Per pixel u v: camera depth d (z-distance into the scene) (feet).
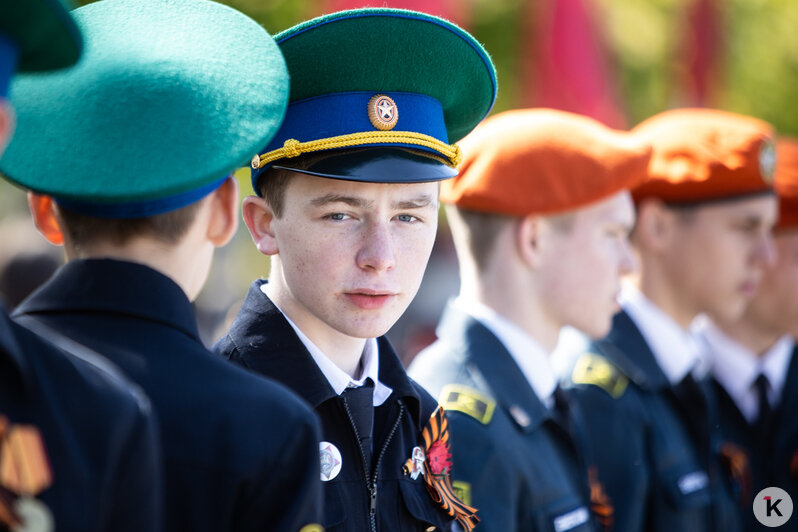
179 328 15.29
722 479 34.27
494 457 24.49
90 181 14.10
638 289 33.99
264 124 15.06
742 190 33.60
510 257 27.04
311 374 18.97
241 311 19.90
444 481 20.34
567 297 27.43
